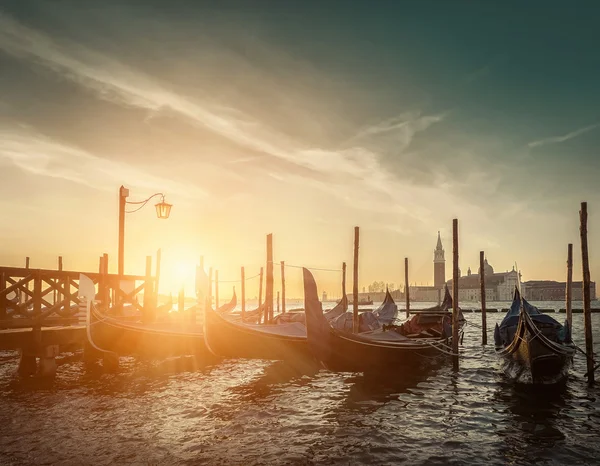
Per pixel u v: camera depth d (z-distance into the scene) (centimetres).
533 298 18775
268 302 2252
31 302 1369
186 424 975
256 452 812
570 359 1455
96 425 959
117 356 1570
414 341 1681
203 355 1642
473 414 1063
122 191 1694
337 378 1512
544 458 786
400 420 1016
